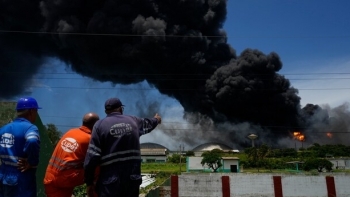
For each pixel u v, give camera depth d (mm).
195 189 31500
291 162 53781
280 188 31766
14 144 4172
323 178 31781
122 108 4551
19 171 4109
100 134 4031
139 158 4168
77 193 12023
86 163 3941
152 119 4719
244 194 31641
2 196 4184
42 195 5965
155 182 34719
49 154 6266
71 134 4738
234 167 50562
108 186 3881
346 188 31453
